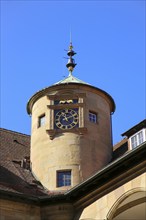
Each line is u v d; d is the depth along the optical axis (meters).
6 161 27.08
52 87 28.52
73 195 23.02
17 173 26.03
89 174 25.97
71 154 26.45
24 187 24.70
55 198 23.47
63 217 23.36
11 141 30.28
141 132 24.53
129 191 19.94
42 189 25.53
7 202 22.97
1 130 31.14
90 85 28.77
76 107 27.83
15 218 22.92
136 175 19.78
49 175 26.08
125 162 19.86
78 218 22.73
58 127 27.42
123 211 22.95
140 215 24.08
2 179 24.41
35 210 23.72
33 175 26.84
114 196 20.72
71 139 26.91
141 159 19.53
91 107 28.17
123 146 28.23
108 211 20.83
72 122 27.42
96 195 21.88
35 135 28.16
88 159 26.44
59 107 27.86
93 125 27.70
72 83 28.36
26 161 27.86
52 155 26.66
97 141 27.34
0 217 22.55
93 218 21.66
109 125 28.95
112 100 29.84
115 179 20.83
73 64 31.80
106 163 27.08
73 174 25.80
